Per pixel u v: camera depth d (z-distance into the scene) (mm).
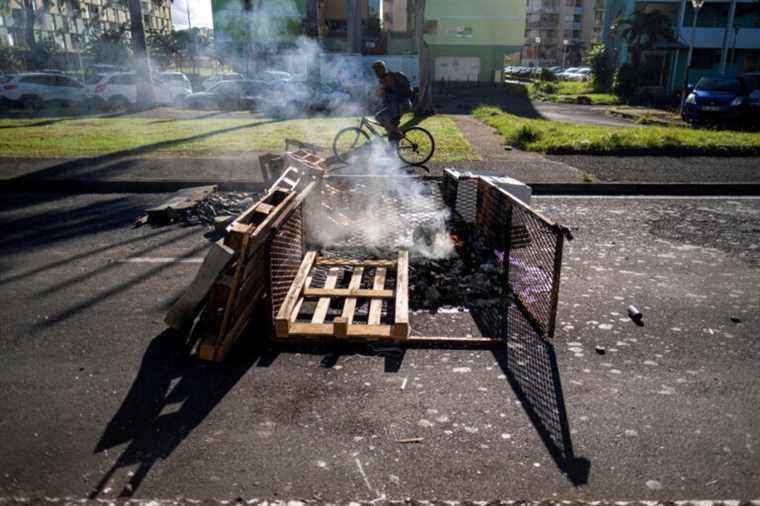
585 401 3195
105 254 5805
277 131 15617
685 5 40469
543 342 3924
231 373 3473
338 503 2402
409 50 44219
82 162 10766
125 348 3793
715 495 2471
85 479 2551
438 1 46875
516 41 47906
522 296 4574
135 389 3297
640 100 32656
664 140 12695
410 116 21156
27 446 2783
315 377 3432
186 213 7141
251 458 2689
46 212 7555
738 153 12055
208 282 3721
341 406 3123
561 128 16031
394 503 2402
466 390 3301
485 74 49031
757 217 7527
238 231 3629
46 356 3689
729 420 3027
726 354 3783
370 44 42781
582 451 2758
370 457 2697
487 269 5172
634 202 8391
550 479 2561
